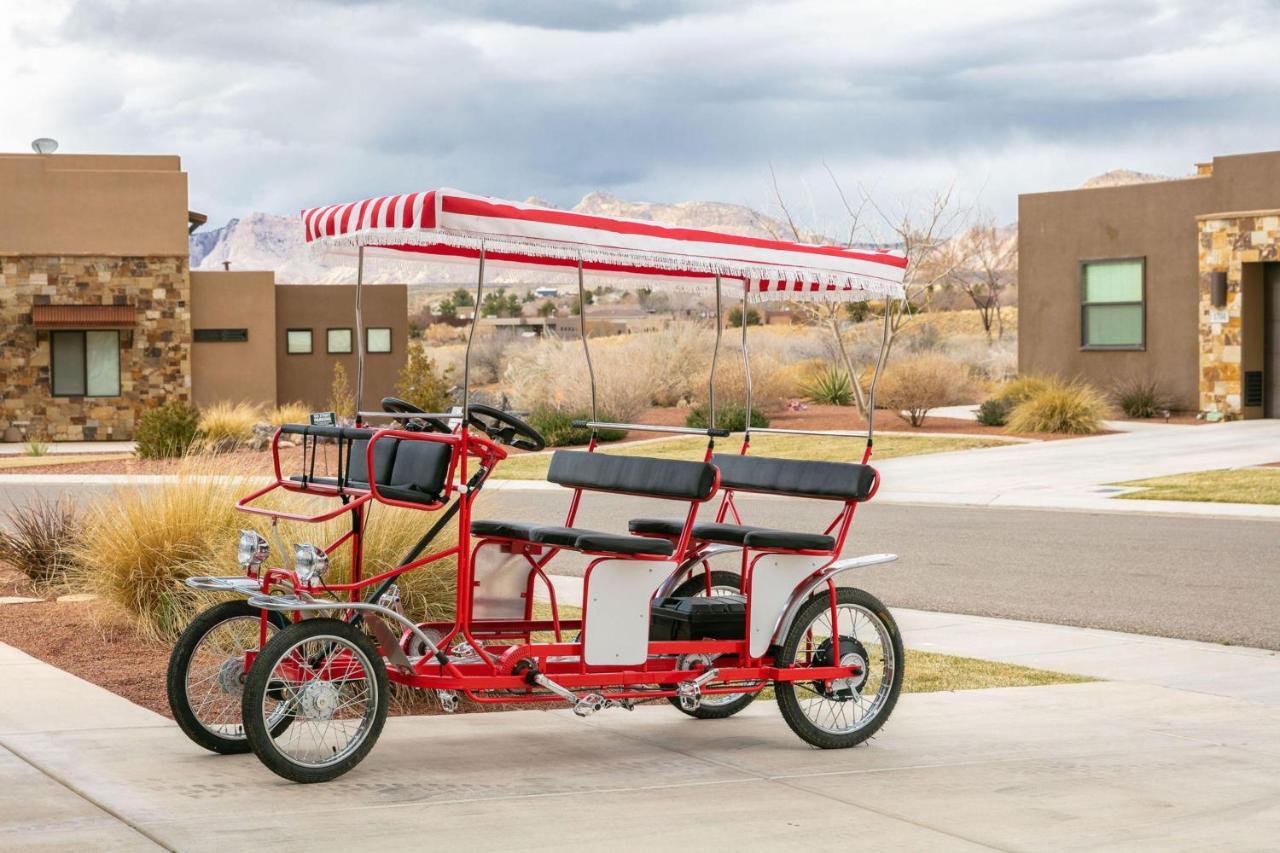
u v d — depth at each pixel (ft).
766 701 26.45
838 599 22.97
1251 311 90.99
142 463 87.04
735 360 108.27
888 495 63.21
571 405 96.73
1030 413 88.22
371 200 21.45
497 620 22.75
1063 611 35.32
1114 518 55.01
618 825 17.54
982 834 17.46
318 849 16.20
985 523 53.98
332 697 19.90
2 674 26.13
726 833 17.29
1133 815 18.40
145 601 30.53
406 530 27.89
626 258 22.62
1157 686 27.14
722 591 25.13
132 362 117.60
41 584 37.42
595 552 20.85
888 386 94.94
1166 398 94.99
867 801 18.99
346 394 107.04
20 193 114.62
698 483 21.58
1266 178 89.30
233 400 127.54
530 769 20.59
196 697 24.44
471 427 22.17
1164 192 94.32
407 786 19.36
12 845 16.06
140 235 116.98
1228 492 59.26
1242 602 36.11
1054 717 24.58
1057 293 100.42
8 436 115.24
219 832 16.80
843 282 26.30
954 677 28.02
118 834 16.57
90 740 21.33
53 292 115.65
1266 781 20.24
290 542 27.63
